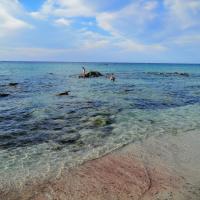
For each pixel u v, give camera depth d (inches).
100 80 1886.1
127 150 422.6
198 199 277.3
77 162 370.9
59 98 958.4
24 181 312.5
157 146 445.4
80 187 300.0
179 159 389.4
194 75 3164.4
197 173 342.6
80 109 746.8
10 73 2748.5
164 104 885.2
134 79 2156.7
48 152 410.3
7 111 706.2
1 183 306.7
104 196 281.0
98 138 482.6
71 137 487.2
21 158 384.5
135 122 609.0
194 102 952.9
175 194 287.4
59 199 274.2
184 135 513.3
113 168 353.1
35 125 568.4
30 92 1133.7
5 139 474.0
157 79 2234.3
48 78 2048.5
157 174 337.1
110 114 689.6
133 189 297.3
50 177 323.6
